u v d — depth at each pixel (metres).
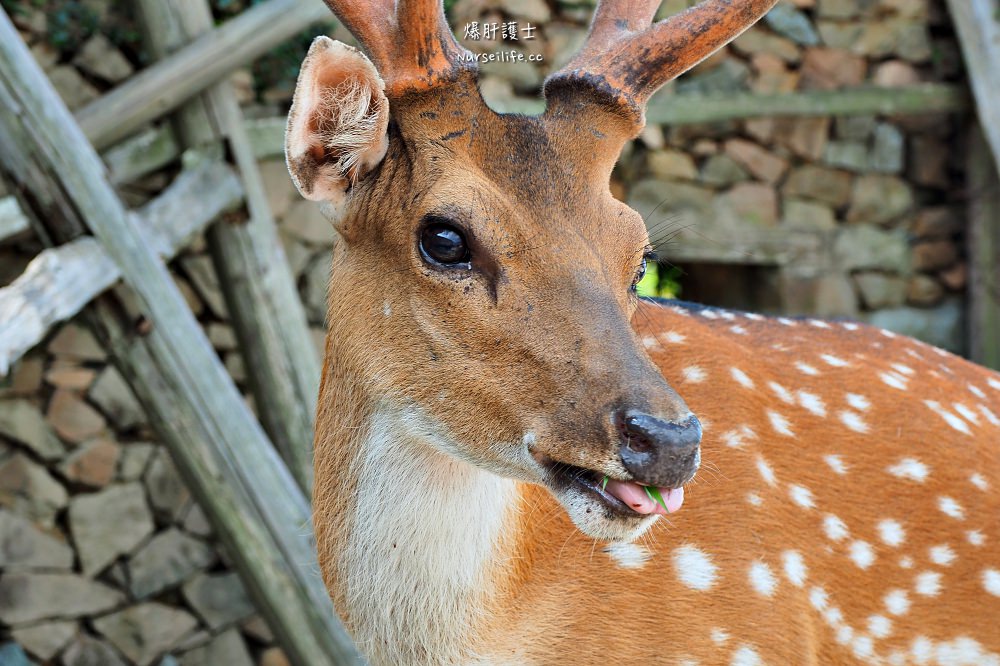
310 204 6.26
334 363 2.68
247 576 4.91
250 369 5.52
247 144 5.49
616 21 2.58
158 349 4.75
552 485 2.24
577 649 2.70
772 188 7.25
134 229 4.75
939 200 7.64
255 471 4.84
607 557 2.72
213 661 6.00
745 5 2.47
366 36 2.45
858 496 2.99
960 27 7.31
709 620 2.71
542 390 2.22
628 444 2.10
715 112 6.98
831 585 2.91
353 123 2.40
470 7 6.41
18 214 5.00
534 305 2.26
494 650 2.70
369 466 2.61
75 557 5.70
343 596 2.75
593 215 2.36
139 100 5.23
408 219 2.37
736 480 2.82
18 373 5.53
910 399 3.21
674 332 3.08
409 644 2.69
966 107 7.42
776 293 7.44
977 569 3.03
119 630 5.80
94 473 5.71
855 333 3.58
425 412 2.39
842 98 7.19
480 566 2.64
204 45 5.31
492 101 6.46
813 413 3.08
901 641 2.98
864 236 7.47
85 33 5.70
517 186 2.33
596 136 2.42
